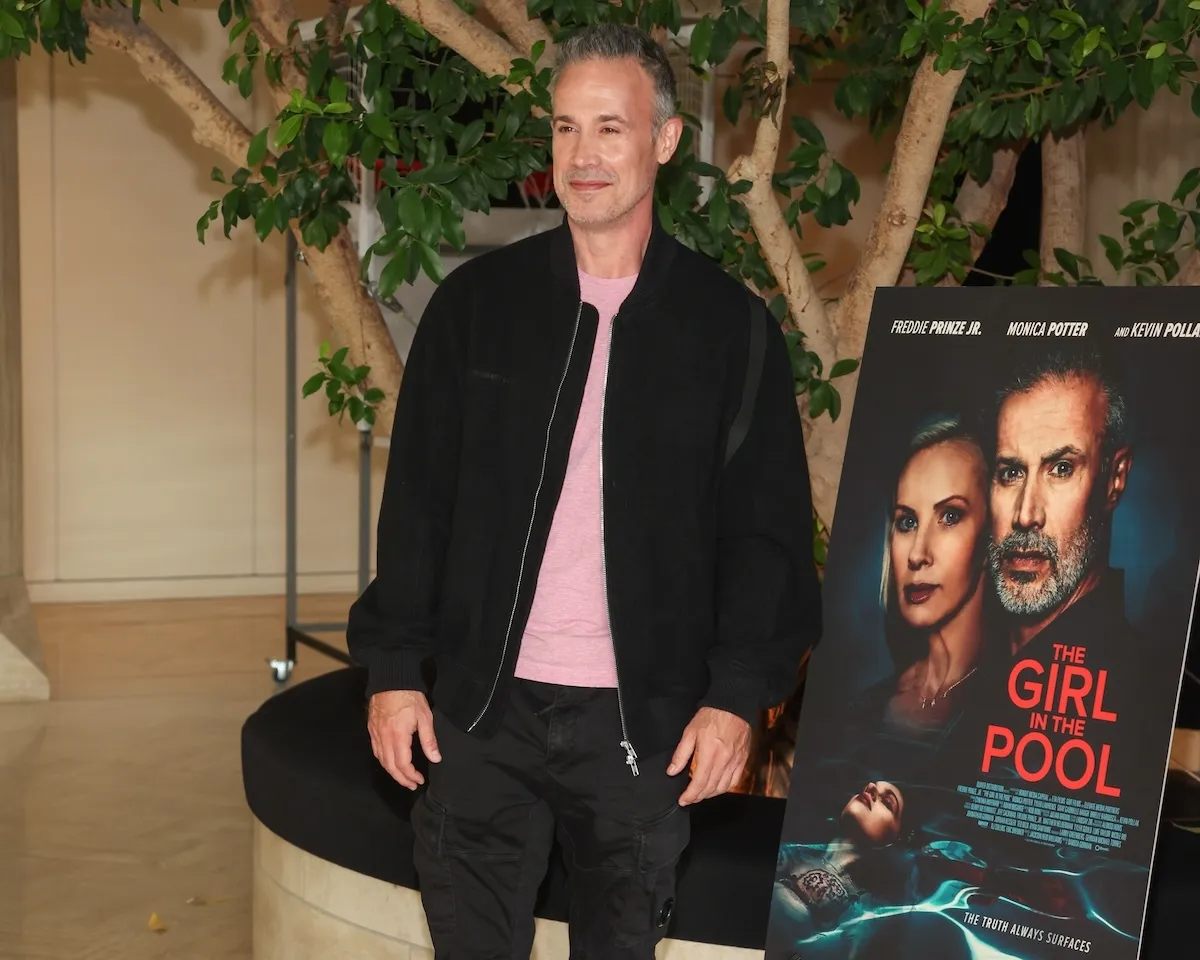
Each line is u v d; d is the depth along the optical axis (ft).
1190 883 7.11
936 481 6.93
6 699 17.03
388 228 8.73
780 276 9.07
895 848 6.75
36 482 22.20
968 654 6.74
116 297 22.15
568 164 6.02
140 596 22.77
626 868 6.40
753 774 10.37
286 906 8.91
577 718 6.22
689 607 6.30
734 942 7.46
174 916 10.95
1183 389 6.42
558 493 6.21
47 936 10.52
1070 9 8.35
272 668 18.28
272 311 22.85
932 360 7.06
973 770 6.63
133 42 10.27
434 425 6.49
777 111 8.57
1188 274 9.27
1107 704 6.35
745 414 6.32
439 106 9.43
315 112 8.36
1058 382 6.71
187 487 22.81
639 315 6.23
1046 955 6.32
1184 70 8.41
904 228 9.01
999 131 9.25
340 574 23.56
